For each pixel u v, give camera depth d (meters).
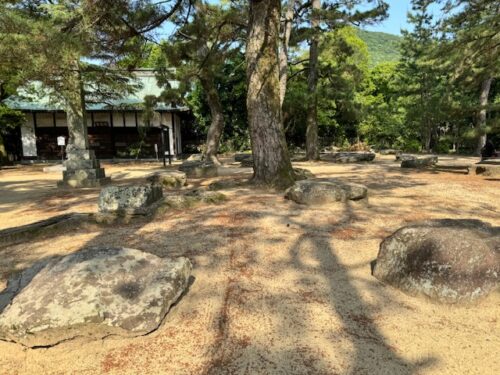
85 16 6.91
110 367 1.97
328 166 14.27
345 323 2.33
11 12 5.97
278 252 3.62
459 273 2.51
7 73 9.89
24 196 8.20
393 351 2.04
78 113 9.91
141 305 2.25
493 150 14.21
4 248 3.99
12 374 1.95
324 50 16.02
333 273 3.11
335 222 4.61
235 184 7.38
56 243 4.09
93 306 2.12
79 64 9.09
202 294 2.76
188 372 1.92
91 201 6.92
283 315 2.44
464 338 2.14
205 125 27.05
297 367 1.93
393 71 34.28
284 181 7.01
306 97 16.05
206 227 4.48
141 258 2.67
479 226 3.01
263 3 6.82
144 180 10.95
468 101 22.47
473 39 11.06
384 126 30.33
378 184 8.12
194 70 12.88
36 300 2.19
